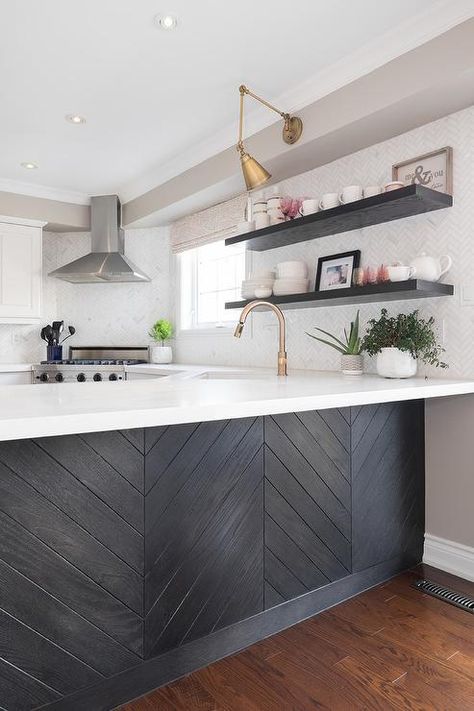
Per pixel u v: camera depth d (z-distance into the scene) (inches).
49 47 90.5
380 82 90.7
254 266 139.8
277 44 89.8
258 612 67.1
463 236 90.1
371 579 83.5
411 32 84.1
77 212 178.1
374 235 105.9
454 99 86.9
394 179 100.8
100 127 123.1
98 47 90.6
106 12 81.3
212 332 158.7
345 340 113.9
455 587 83.8
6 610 47.4
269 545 68.3
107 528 53.5
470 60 77.6
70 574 51.1
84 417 43.5
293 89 104.3
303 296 105.3
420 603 78.0
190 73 99.0
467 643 66.8
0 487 47.1
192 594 60.3
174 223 172.2
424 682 58.6
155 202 159.3
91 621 52.4
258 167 91.8
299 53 92.5
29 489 48.7
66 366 164.2
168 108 113.5
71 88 104.8
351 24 84.3
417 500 93.6
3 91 105.8
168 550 58.2
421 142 97.4
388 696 56.1
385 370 90.7
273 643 66.6
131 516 55.2
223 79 101.3
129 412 45.9
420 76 84.2
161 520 57.6
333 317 117.0
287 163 117.1
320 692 56.7
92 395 60.2
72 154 139.9
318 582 74.7
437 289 87.6
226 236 148.1
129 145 133.6
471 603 77.9
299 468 72.1
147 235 181.5
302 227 106.7
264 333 138.9
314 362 122.2
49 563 49.9
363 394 65.9
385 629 70.2
